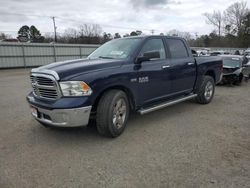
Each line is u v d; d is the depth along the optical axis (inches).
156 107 190.4
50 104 143.5
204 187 105.9
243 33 2556.6
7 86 425.4
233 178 112.8
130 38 196.4
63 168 122.4
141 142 155.1
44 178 113.4
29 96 166.6
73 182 110.2
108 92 155.6
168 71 198.5
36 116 156.7
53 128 180.7
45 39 2298.2
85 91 141.6
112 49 190.9
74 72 144.2
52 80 143.3
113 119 156.2
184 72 218.5
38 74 153.2
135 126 186.4
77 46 1139.3
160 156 135.3
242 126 187.2
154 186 106.8
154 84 187.2
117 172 118.5
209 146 148.6
